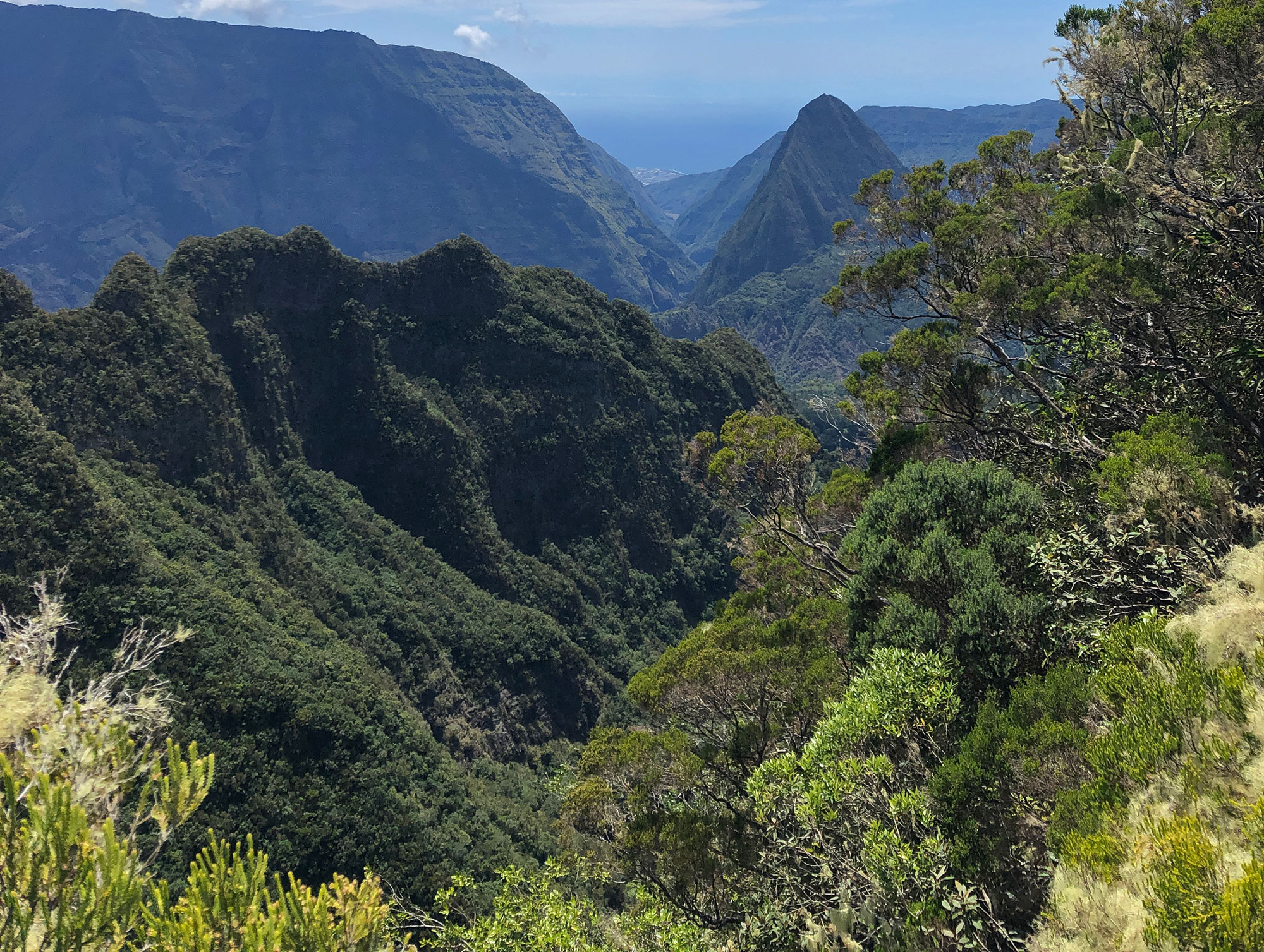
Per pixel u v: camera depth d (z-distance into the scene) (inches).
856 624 414.0
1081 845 180.1
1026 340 567.2
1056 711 258.7
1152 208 496.7
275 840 1722.4
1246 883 135.3
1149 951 146.7
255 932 162.7
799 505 727.1
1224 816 166.2
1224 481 302.2
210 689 1860.2
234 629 2075.5
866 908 233.9
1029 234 648.4
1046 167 784.9
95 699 184.1
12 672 181.3
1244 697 185.8
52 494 1958.7
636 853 420.2
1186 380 423.8
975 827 238.2
